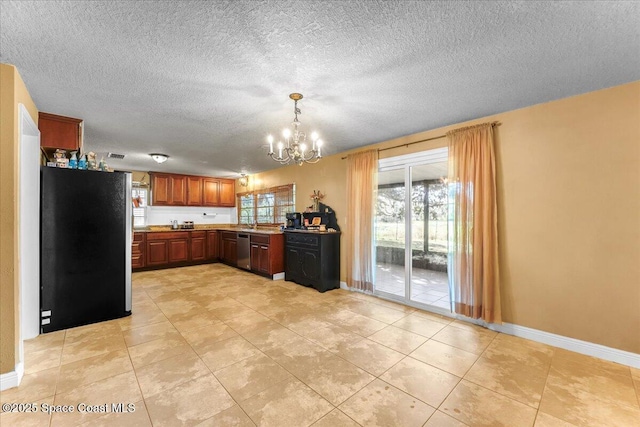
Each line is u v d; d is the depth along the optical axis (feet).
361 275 13.20
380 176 13.29
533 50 5.74
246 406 5.47
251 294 13.30
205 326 9.43
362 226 13.21
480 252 9.43
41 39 5.31
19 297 6.57
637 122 7.07
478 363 7.16
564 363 7.21
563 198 8.13
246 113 9.14
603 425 5.07
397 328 9.35
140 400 5.62
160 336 8.65
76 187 9.46
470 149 9.70
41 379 6.32
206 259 21.83
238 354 7.53
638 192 7.06
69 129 9.58
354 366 6.96
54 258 9.04
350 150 14.30
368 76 6.81
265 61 6.14
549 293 8.34
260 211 21.35
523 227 8.83
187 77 6.82
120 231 10.23
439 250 11.50
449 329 9.30
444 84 7.24
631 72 6.64
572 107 7.97
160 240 19.54
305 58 6.03
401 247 12.44
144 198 20.98
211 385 6.14
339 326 9.47
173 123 10.11
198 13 4.66
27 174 8.58
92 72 6.57
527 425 5.04
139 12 4.63
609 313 7.43
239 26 5.00
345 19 4.83
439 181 11.21
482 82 7.14
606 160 7.47
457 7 4.54
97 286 9.78
